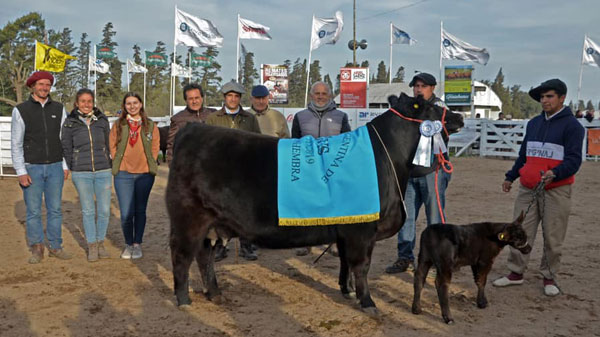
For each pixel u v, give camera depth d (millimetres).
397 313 4711
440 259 4461
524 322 4477
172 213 4773
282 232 4590
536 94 5281
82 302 4922
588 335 4191
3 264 6172
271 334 4219
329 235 4613
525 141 5500
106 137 6375
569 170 4895
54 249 6395
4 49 46375
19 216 9086
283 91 26906
